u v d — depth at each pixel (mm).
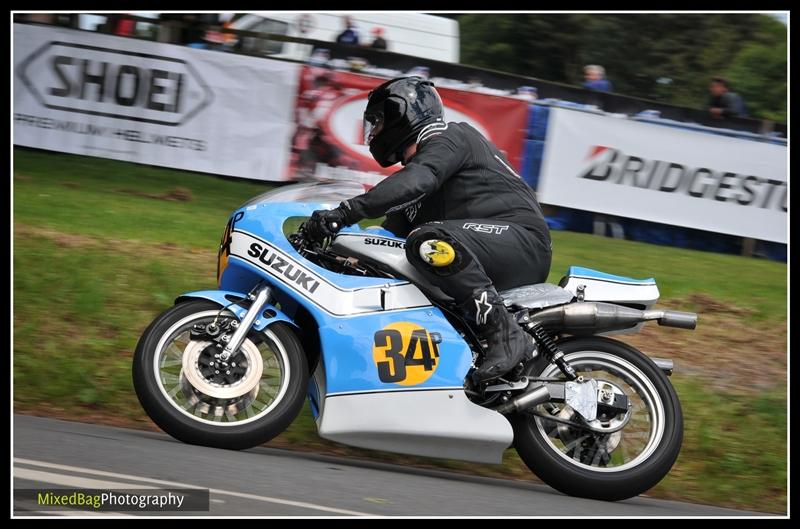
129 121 20984
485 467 11297
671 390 9695
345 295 9664
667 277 18672
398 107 10000
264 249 9750
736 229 21734
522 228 9844
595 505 9125
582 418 9492
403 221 10438
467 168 9859
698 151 21547
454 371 9547
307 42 20969
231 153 21031
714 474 11391
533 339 9766
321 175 21031
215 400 9539
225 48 20953
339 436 9477
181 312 9547
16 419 10367
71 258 15391
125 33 20938
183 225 18094
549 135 21203
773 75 33438
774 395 13289
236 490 7664
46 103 20969
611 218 21562
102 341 13000
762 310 17203
